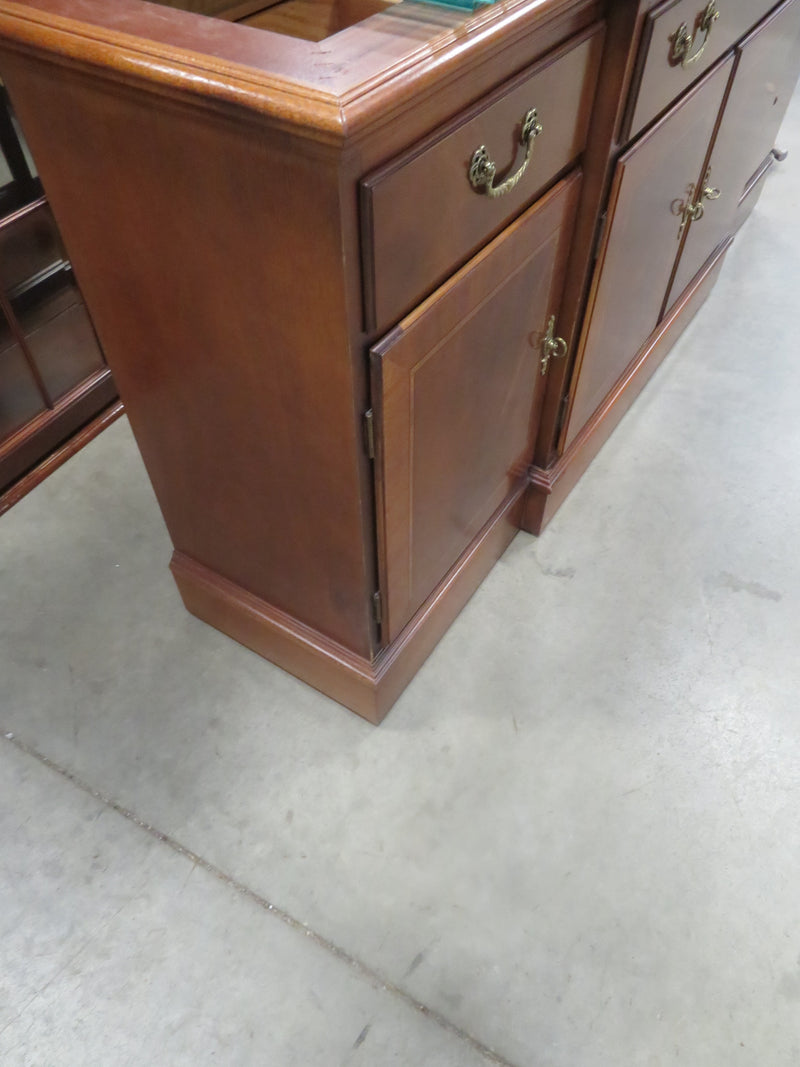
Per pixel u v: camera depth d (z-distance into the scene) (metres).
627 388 1.45
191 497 0.98
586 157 0.87
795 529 1.37
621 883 0.97
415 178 0.57
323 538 0.86
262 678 1.17
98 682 1.17
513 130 0.68
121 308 0.77
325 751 1.09
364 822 1.02
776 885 0.97
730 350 1.72
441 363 0.76
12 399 1.39
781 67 1.38
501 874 0.98
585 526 1.38
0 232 1.26
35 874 0.98
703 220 1.38
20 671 1.18
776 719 1.12
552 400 1.14
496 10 0.57
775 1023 0.87
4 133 1.21
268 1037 0.86
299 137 0.48
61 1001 0.88
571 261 0.97
